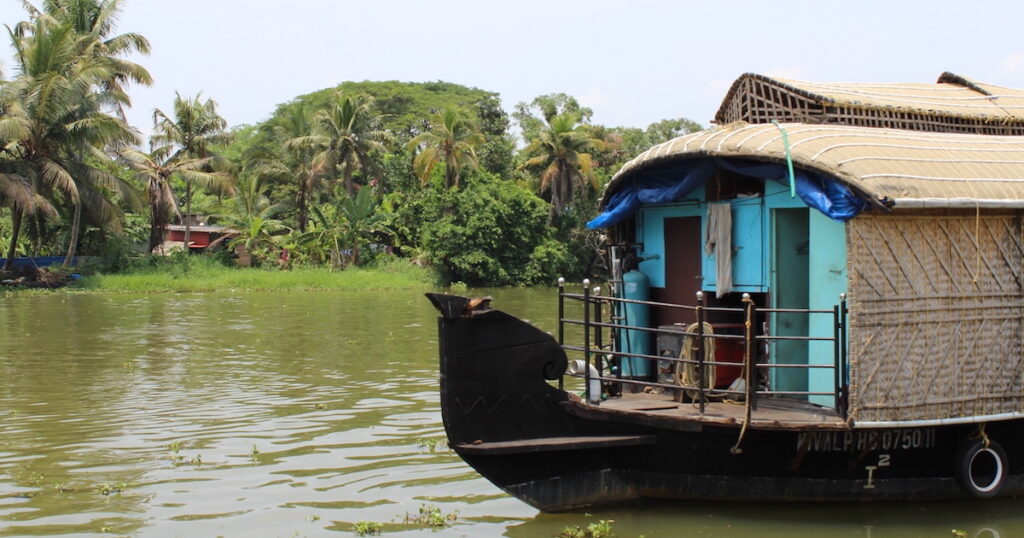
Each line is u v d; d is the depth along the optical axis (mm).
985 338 7258
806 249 7691
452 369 6887
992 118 9102
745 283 7871
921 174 7074
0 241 39406
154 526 7008
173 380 13406
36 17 38312
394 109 71812
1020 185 7402
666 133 52781
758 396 7793
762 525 6965
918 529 6887
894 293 6906
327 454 9141
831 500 7270
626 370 8727
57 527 6977
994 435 7371
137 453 9180
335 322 21984
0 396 12172
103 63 36719
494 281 42219
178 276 37562
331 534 6852
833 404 7289
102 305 27281
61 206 37000
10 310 25312
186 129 43625
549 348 7207
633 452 7227
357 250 43500
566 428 7262
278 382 13219
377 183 51281
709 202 8094
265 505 7539
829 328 7273
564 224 46188
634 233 8969
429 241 41844
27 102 31750
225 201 55562
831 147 7195
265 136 62406
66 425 10422
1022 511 7316
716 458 7070
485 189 42531
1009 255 7355
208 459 8953
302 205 47375
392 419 10695
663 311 8664
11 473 8461
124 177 43406
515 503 7605
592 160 50750
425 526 7023
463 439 6930
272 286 36344
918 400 6977
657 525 6961
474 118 54969
